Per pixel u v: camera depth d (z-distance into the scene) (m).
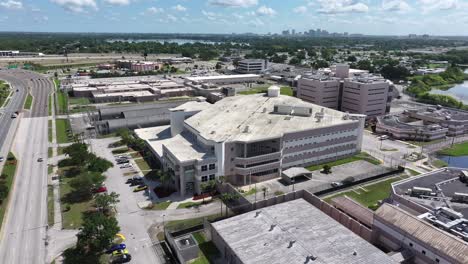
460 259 62.66
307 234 78.50
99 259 76.94
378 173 126.88
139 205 101.81
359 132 144.12
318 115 138.88
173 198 106.62
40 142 157.38
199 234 89.19
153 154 135.50
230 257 75.56
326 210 94.06
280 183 118.75
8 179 116.31
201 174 107.75
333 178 123.00
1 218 92.88
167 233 83.56
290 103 157.50
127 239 85.38
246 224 82.94
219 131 121.75
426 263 69.50
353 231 86.25
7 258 76.88
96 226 77.12
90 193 107.56
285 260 69.31
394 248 77.25
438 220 74.81
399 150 155.25
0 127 180.50
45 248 80.50
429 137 169.88
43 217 93.75
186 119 139.12
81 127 182.12
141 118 181.00
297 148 128.25
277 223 83.06
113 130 174.12
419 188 88.31
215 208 101.06
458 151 155.38
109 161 130.88
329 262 68.62
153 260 77.75
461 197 84.31
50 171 124.19
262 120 134.38
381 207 82.50
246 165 114.81
